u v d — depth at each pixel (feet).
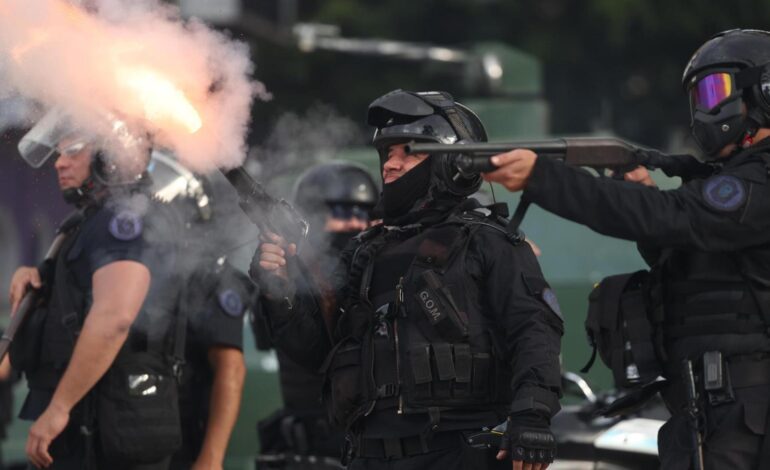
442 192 45.83
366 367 44.91
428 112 46.01
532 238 87.92
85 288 53.67
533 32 213.46
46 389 54.13
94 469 53.16
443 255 44.50
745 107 43.04
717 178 41.11
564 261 87.45
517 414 42.11
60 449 53.26
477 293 44.27
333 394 45.83
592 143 41.09
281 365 65.05
